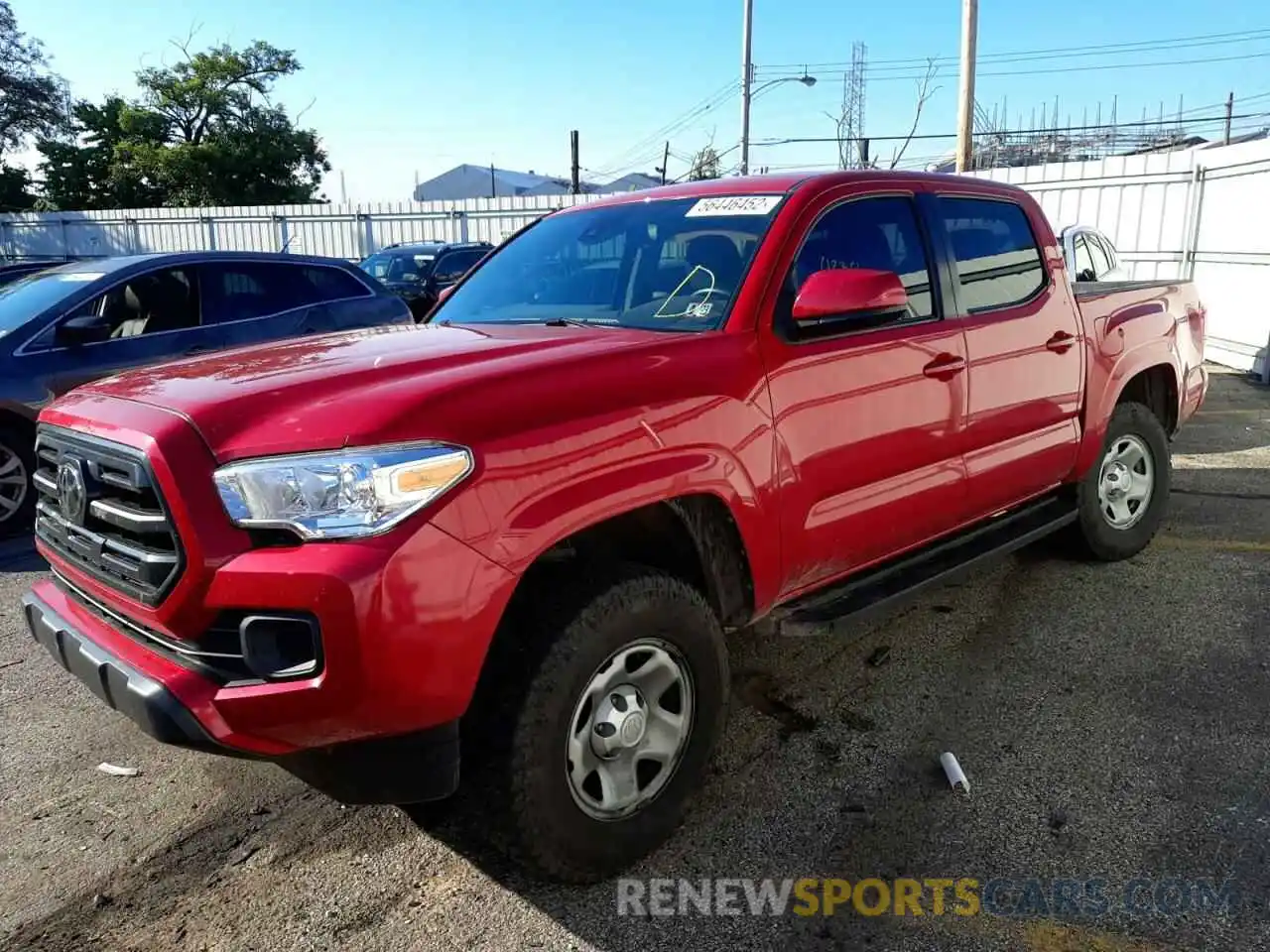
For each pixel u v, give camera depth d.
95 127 43.50
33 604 2.97
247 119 43.38
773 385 3.00
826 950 2.47
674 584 2.73
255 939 2.56
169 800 3.24
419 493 2.22
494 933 2.56
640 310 3.33
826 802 3.12
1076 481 4.72
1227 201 12.35
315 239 27.83
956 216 3.98
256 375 2.65
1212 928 2.49
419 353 2.80
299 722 2.20
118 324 6.84
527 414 2.42
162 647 2.43
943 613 4.63
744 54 25.62
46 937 2.58
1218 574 5.02
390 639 2.16
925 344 3.56
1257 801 3.04
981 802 3.09
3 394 6.20
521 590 2.60
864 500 3.36
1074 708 3.69
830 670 4.08
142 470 2.35
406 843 2.97
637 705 2.73
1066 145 31.23
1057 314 4.34
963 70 17.75
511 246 4.27
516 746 2.45
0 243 32.50
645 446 2.61
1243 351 11.88
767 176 3.75
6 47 41.09
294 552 2.19
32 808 3.19
